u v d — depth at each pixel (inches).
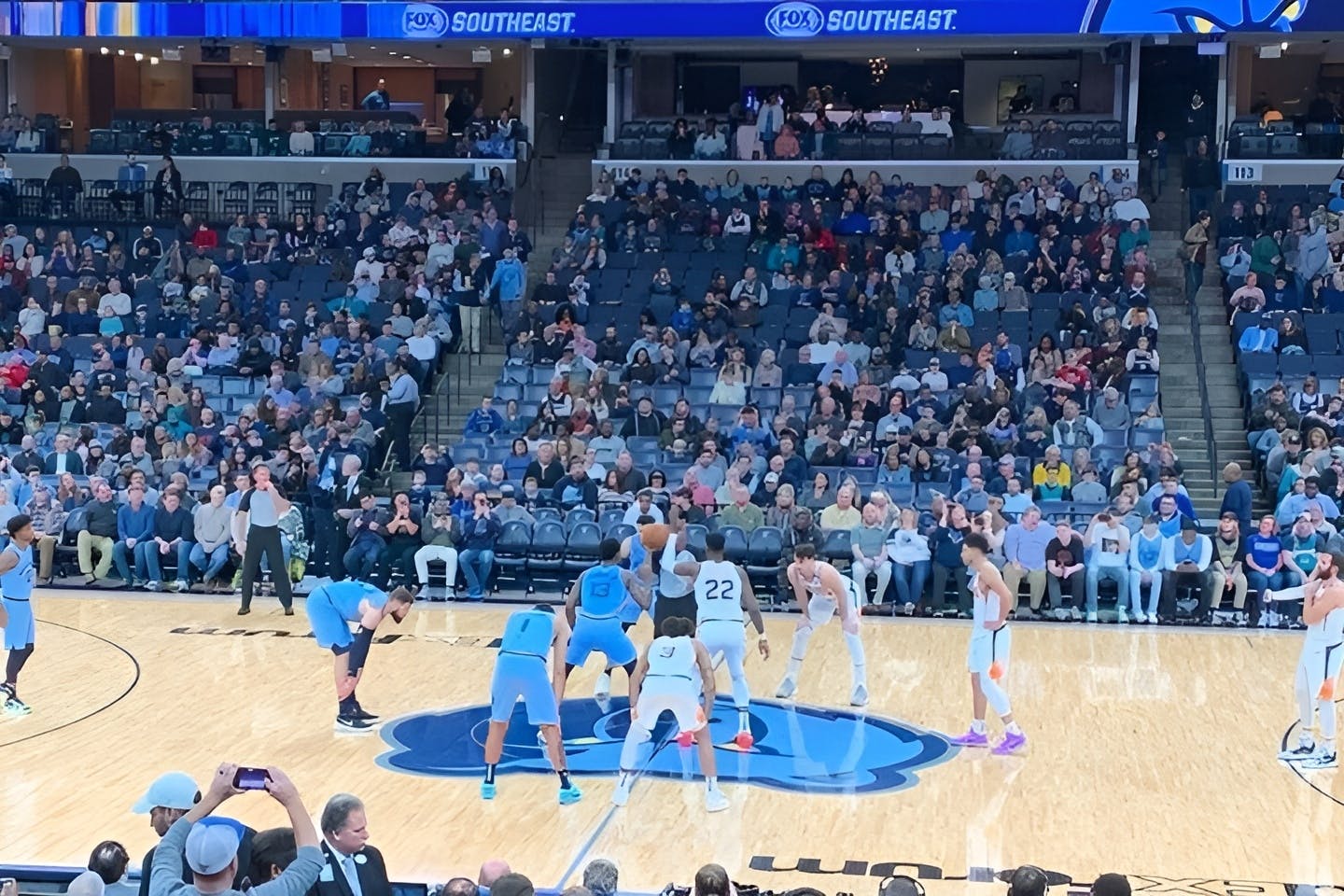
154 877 233.1
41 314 947.3
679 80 1204.5
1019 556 692.7
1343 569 471.5
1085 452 757.3
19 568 515.2
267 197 1123.3
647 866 372.5
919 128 1094.4
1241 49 1141.1
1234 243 941.2
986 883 361.4
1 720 506.0
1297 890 357.1
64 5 1077.1
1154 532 685.9
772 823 406.3
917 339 880.9
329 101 1295.5
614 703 545.3
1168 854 382.9
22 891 357.1
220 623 669.3
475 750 477.7
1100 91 1157.1
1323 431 750.5
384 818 408.5
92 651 612.1
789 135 1079.6
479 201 1055.0
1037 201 980.6
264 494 683.4
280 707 526.6
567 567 729.0
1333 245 925.2
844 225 987.9
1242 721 516.7
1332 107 1099.3
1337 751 480.1
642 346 882.1
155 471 797.2
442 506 732.7
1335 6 951.6
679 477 788.6
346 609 497.4
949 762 466.9
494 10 1037.8
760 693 555.5
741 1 1015.0
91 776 441.7
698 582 488.1
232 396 884.0
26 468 805.9
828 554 711.1
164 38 1103.0
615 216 1029.8
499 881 251.3
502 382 897.5
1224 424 854.5
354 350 902.4
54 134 1162.6
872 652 624.1
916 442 791.1
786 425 799.7
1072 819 411.2
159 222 1081.4
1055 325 895.7
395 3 1048.8
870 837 394.9
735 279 965.8
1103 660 610.2
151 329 951.6
